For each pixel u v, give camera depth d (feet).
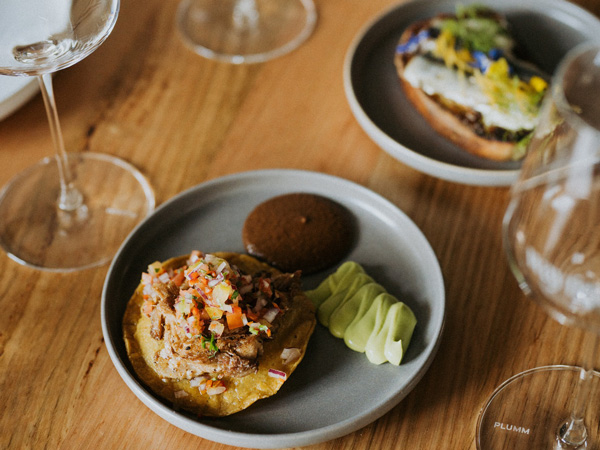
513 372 1.15
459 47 1.48
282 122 1.48
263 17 1.68
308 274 1.23
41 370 1.15
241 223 1.30
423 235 1.22
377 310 1.14
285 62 1.59
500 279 1.25
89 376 1.14
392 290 1.21
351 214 1.30
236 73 1.56
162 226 1.28
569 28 1.59
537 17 1.61
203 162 1.42
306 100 1.52
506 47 1.50
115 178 1.39
